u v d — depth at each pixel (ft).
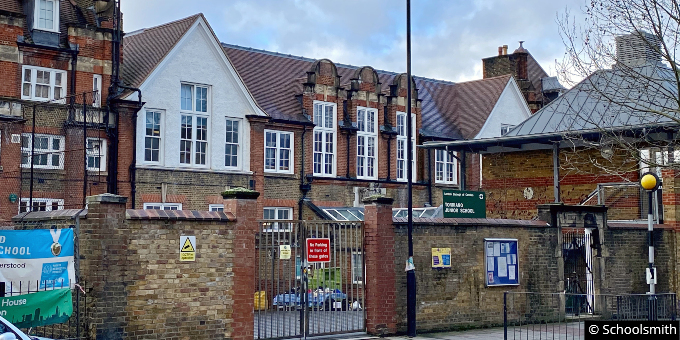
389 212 60.03
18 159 85.46
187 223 49.78
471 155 135.03
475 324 64.44
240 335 51.52
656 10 50.31
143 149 96.32
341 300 58.03
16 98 86.84
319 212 109.29
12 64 87.51
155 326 47.91
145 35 108.37
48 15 92.38
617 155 84.99
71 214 47.73
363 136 121.49
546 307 68.80
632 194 84.28
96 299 45.55
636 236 75.46
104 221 46.16
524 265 68.03
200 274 50.14
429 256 62.23
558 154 91.20
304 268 55.83
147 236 48.03
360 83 121.39
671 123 65.62
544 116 91.56
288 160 111.65
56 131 89.40
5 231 43.91
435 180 130.21
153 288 48.01
